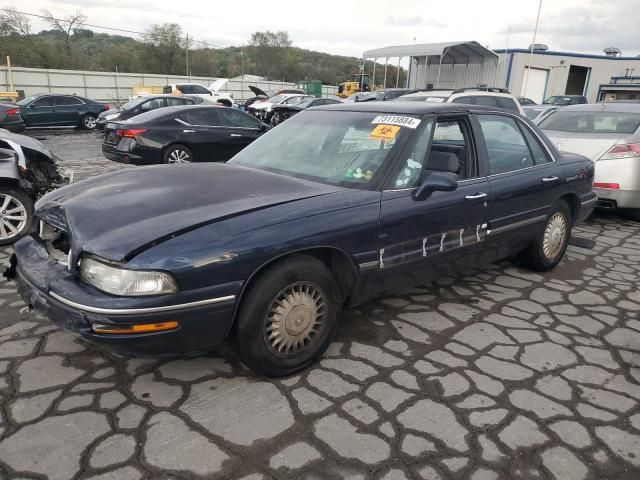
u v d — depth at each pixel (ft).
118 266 7.63
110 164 36.60
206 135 31.68
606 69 119.44
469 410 8.68
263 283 8.57
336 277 9.99
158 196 9.34
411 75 109.60
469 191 11.85
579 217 16.16
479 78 96.58
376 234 10.00
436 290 13.97
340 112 12.76
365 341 10.98
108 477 6.97
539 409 8.79
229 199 9.27
